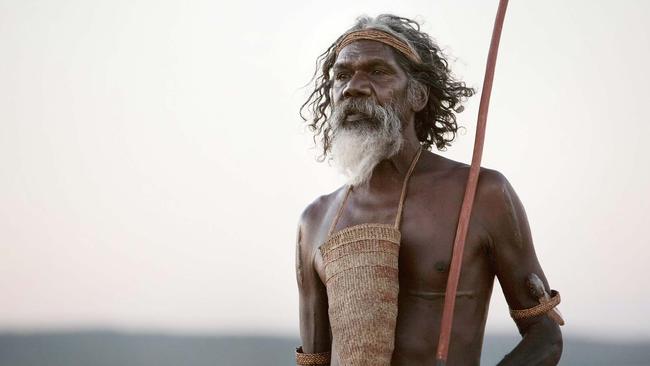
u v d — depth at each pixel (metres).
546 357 3.58
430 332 3.58
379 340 3.48
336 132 3.81
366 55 3.78
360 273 3.53
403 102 3.82
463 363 3.59
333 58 4.26
